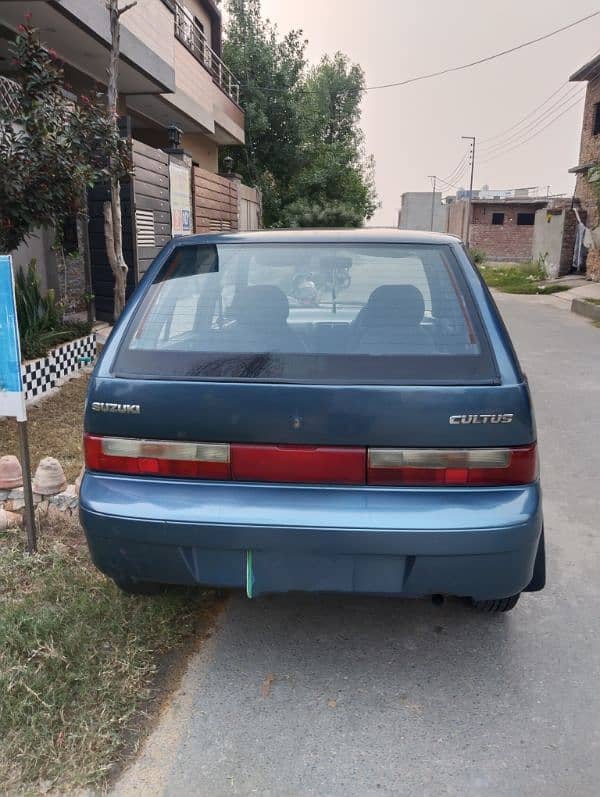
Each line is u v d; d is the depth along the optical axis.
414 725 2.32
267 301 2.66
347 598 3.11
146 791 2.03
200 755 2.17
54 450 4.67
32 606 2.79
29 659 2.49
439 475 2.24
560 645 2.79
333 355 2.39
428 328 2.50
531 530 2.23
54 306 6.66
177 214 11.01
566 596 3.17
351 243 2.89
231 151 22.11
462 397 2.23
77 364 6.70
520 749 2.22
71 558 3.21
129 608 2.83
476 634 2.86
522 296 18.95
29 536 3.23
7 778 2.02
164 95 12.31
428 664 2.66
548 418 6.12
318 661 2.66
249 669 2.60
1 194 4.98
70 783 2.02
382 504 2.22
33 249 7.35
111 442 2.35
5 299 3.01
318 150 24.77
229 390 2.27
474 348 2.38
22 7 7.41
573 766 2.15
